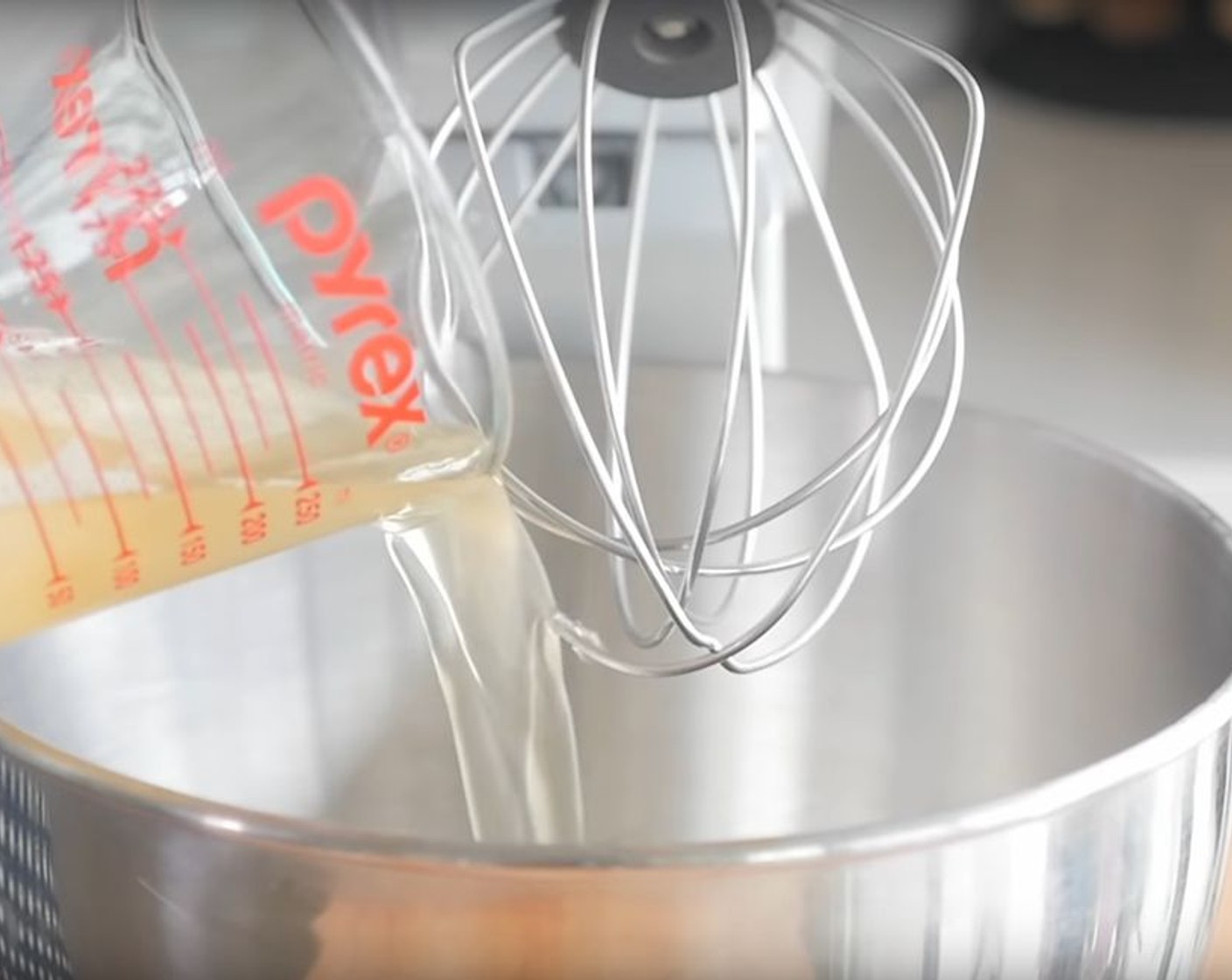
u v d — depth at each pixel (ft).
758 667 1.40
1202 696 1.35
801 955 0.97
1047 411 1.99
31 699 1.44
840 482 1.65
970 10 3.06
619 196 1.61
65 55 1.23
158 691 1.54
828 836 0.95
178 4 1.19
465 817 1.66
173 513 1.17
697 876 0.94
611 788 1.73
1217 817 1.15
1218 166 2.84
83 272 1.16
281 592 1.59
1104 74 3.05
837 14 1.38
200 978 1.03
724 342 1.68
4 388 1.12
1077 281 2.38
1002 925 1.01
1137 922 1.10
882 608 1.66
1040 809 0.99
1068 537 1.52
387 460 1.25
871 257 2.35
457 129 1.54
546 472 1.68
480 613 1.34
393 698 1.65
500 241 1.36
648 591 1.69
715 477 1.31
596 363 1.45
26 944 1.14
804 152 1.62
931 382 2.06
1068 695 1.56
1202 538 1.35
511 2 1.52
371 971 0.98
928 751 1.67
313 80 1.18
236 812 0.97
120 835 1.01
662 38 1.30
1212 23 3.11
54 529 1.13
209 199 1.18
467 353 1.32
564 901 0.95
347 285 1.20
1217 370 2.10
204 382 1.17
